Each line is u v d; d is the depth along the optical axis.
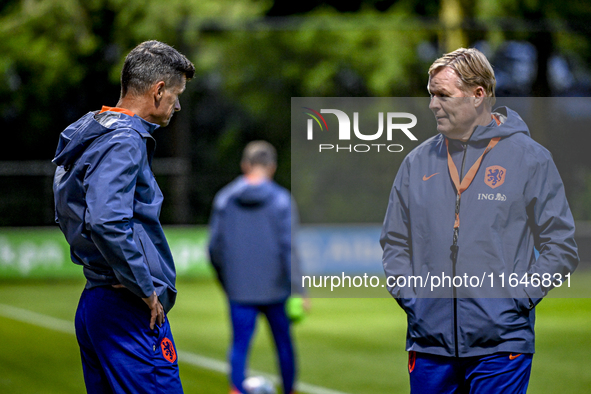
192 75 10.74
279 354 17.62
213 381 21.22
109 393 10.38
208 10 62.44
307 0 74.31
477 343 9.83
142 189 9.90
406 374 22.17
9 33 65.75
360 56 64.31
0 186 52.72
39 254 49.38
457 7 60.62
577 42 61.72
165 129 60.72
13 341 28.77
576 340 27.47
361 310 36.47
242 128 66.06
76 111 73.44
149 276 9.59
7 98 69.12
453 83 10.08
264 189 17.31
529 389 19.84
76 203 9.70
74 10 64.62
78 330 10.26
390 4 72.56
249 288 17.25
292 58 66.06
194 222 55.16
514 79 64.75
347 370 22.77
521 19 63.09
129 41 66.12
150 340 9.94
